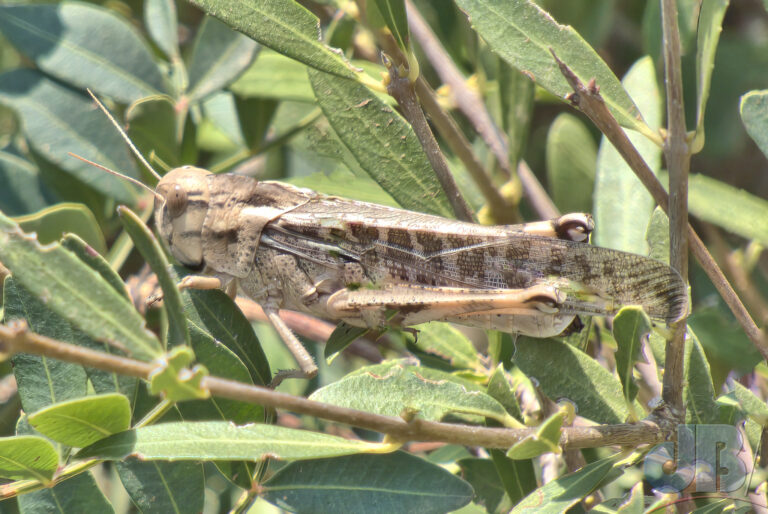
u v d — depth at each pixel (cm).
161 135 78
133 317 72
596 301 75
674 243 74
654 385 77
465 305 75
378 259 76
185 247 76
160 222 76
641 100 77
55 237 76
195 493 74
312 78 76
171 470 74
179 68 79
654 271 75
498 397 75
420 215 76
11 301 74
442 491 74
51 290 72
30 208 78
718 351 75
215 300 75
